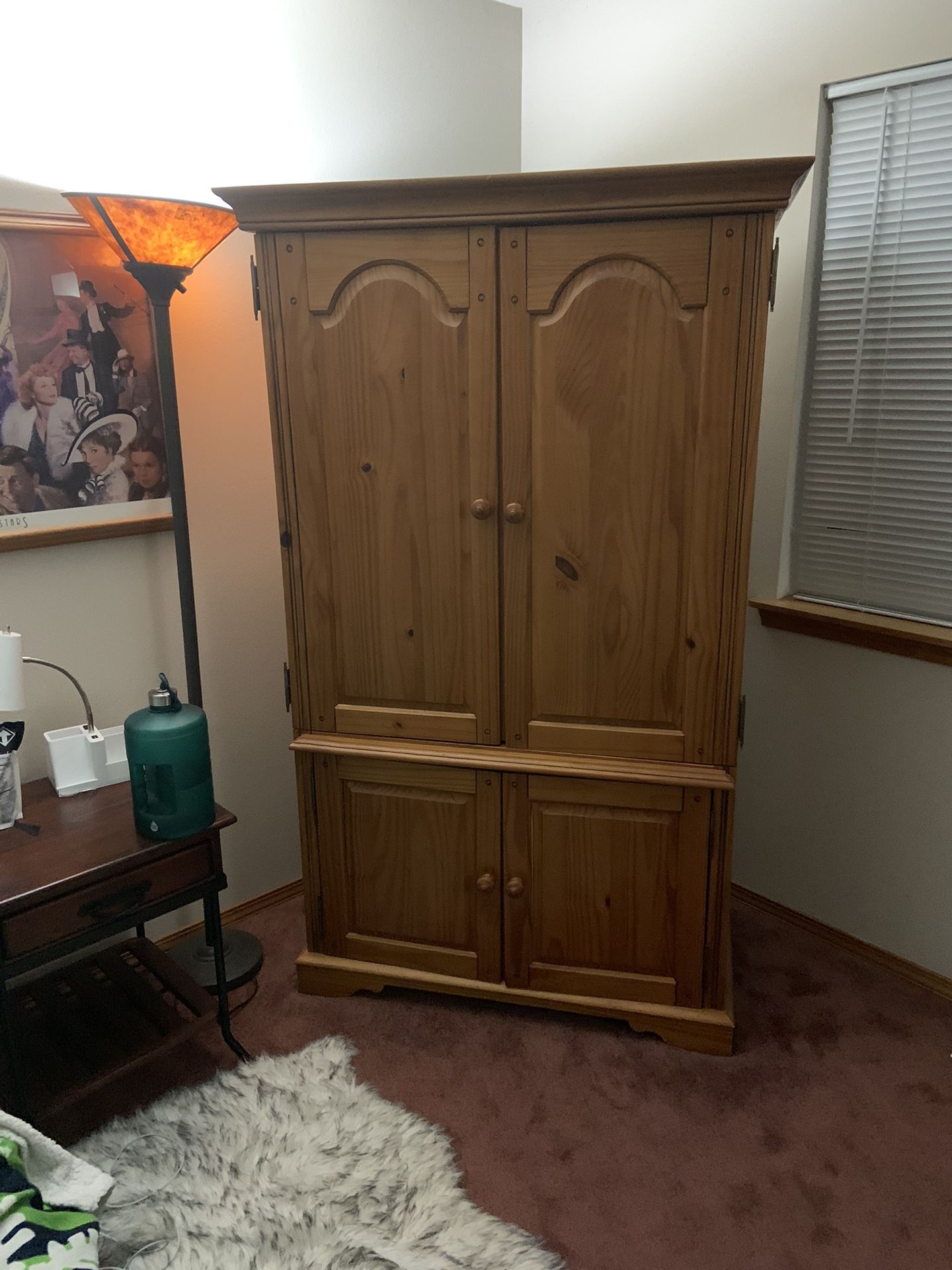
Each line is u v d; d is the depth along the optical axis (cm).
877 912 224
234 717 237
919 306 197
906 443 205
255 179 212
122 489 204
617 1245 153
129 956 225
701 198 154
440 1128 175
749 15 206
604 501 175
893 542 212
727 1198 162
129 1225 154
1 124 175
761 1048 198
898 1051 197
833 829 229
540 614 184
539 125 256
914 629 203
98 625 208
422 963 212
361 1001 215
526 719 191
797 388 219
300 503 189
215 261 211
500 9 248
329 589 193
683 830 188
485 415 174
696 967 195
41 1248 121
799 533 231
